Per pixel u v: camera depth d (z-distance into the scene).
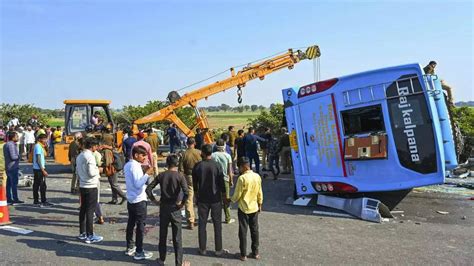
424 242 7.35
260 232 8.07
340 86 9.61
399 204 10.34
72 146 11.82
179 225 6.18
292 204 10.52
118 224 8.68
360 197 9.95
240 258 6.53
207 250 6.98
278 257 6.64
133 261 6.48
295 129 10.30
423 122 8.66
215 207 6.73
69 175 15.94
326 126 9.81
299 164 10.29
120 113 29.58
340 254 6.75
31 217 9.30
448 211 9.65
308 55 16.77
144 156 6.63
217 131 26.17
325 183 9.85
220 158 8.39
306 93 10.12
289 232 8.05
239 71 17.16
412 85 8.76
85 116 17.34
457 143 10.01
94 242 7.43
